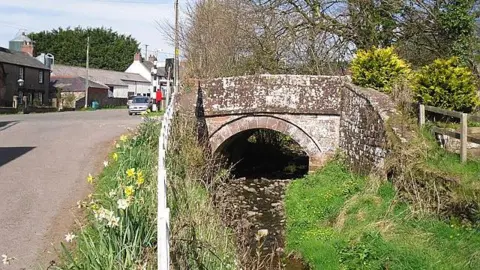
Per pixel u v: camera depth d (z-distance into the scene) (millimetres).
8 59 46438
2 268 6219
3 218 8141
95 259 5547
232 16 27219
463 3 20859
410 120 13188
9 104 45969
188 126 14539
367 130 14781
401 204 11070
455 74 13227
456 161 11125
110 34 81375
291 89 18281
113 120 24500
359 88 16234
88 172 11344
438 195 10008
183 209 7676
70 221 7984
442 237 9336
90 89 57312
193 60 27094
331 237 11031
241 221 11281
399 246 9250
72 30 79938
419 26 22109
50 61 57125
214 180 12008
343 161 17250
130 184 7480
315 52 23703
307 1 23625
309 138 18328
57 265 6098
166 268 3898
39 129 19047
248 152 25688
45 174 11133
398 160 11773
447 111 11508
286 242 11547
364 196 12203
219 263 6559
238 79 18375
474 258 8320
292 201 14992
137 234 5820
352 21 23031
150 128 13805
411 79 15547
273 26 24406
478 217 9039
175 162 10250
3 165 12016
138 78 73250
